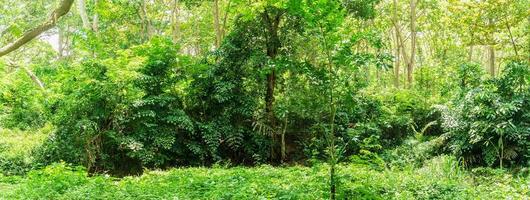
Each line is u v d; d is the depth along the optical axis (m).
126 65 13.08
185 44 27.45
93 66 13.09
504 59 17.11
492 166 12.59
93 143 13.17
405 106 18.30
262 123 15.12
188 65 15.38
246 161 15.59
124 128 13.99
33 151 13.44
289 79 14.33
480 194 8.27
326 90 6.04
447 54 30.22
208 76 15.29
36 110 17.58
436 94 19.95
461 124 12.93
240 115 15.69
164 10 28.23
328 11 5.67
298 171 10.41
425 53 39.34
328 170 7.76
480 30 17.11
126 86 13.26
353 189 6.14
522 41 16.72
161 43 14.98
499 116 12.23
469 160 12.93
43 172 9.88
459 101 13.37
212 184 8.79
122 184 9.00
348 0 17.91
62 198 7.80
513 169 11.81
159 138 13.74
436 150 13.83
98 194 8.08
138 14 25.33
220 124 15.05
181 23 29.16
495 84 13.20
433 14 29.42
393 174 9.65
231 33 15.62
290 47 14.54
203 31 28.55
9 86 17.56
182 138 14.78
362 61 5.63
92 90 12.78
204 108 15.62
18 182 10.66
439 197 8.16
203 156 14.70
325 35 5.86
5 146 13.91
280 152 15.62
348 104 6.20
